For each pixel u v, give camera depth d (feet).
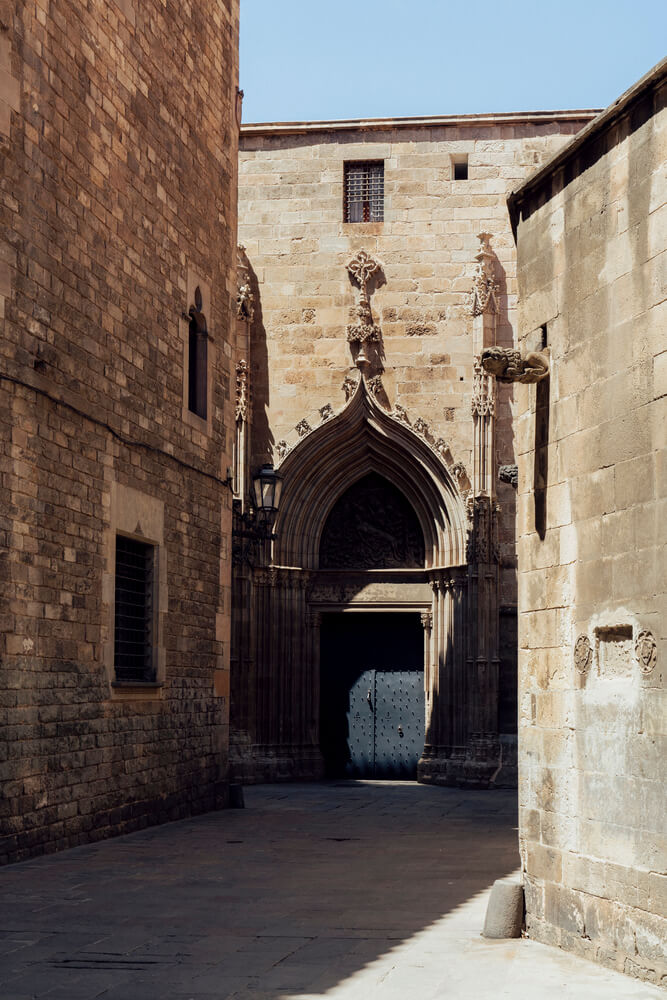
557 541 31.73
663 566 26.68
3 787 42.55
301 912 34.94
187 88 63.77
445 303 90.12
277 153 92.79
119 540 54.75
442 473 88.02
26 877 40.47
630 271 28.81
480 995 25.26
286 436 89.81
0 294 43.55
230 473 68.39
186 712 60.90
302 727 88.99
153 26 59.16
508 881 32.30
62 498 47.73
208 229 66.39
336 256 91.40
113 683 51.80
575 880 29.63
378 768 91.04
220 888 39.01
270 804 70.13
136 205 56.34
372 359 90.12
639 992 25.43
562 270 32.17
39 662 45.39
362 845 50.72
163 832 54.13
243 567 86.38
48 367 46.88
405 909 35.53
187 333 62.54
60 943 30.55
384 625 92.68
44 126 47.34
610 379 29.45
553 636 31.65
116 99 54.44
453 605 87.66
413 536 91.76
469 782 83.05
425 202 91.40
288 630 89.10
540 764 31.83
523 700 33.09
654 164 27.96
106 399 52.24
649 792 26.78
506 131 91.81
